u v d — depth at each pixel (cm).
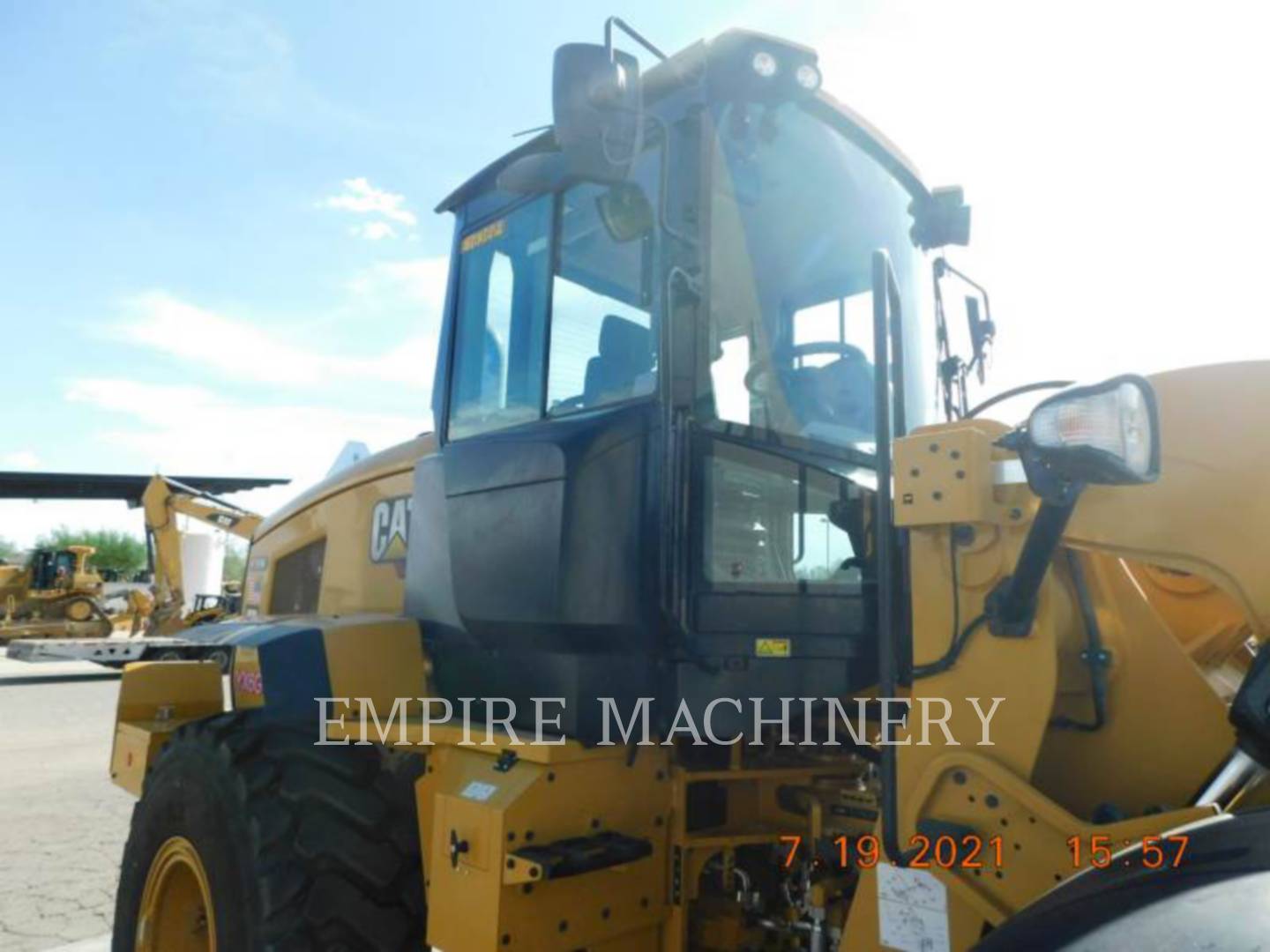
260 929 263
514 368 291
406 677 310
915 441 191
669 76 247
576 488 245
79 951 416
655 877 250
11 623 2178
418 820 280
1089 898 142
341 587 397
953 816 183
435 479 318
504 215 305
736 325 254
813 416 272
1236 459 167
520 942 223
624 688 242
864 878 199
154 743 365
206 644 349
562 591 243
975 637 186
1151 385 171
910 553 196
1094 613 192
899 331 217
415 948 274
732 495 245
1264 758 160
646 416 242
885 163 310
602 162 217
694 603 231
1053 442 154
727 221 254
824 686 250
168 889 322
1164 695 190
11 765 840
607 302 262
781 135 272
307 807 277
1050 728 195
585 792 238
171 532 1502
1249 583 164
